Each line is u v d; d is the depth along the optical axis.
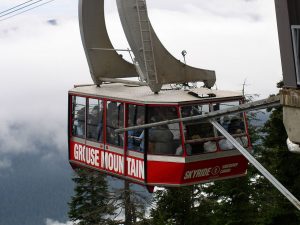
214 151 16.66
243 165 17.41
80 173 37.56
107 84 20.12
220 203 27.00
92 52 19.56
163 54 17.66
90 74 19.73
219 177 17.16
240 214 26.27
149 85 17.34
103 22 19.69
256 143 27.91
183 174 16.38
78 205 38.12
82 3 19.28
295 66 11.86
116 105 17.80
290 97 11.73
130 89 18.77
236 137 17.03
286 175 25.92
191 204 26.64
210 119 12.39
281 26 12.03
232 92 17.38
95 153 18.88
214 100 16.62
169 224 25.73
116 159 17.97
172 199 26.16
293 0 11.82
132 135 17.28
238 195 26.14
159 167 16.56
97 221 35.59
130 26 17.20
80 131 19.59
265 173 11.38
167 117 16.39
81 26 19.42
